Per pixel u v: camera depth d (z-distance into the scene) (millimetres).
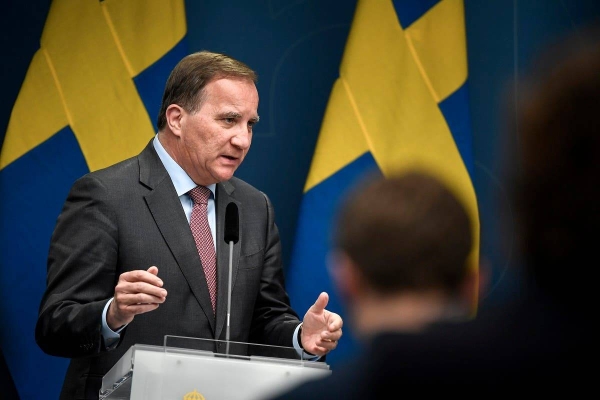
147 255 4727
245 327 4887
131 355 3309
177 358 3305
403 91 7270
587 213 1410
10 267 6688
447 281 1562
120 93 7008
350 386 1572
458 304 1582
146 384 3260
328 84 7250
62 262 4637
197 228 4938
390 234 1563
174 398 3271
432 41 7316
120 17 7082
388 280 1568
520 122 1454
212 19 7176
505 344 1502
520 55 7297
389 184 1594
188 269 4762
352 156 7184
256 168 7090
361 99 7246
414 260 1559
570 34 1490
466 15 7340
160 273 4719
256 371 3363
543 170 1428
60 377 6609
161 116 5102
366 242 1571
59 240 4734
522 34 7312
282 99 7191
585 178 1406
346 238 1587
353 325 1615
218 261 4848
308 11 7297
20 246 6727
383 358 1550
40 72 6922
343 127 7211
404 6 7367
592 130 1396
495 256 6086
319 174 7148
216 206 5066
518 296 1534
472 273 1575
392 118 7230
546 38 7293
